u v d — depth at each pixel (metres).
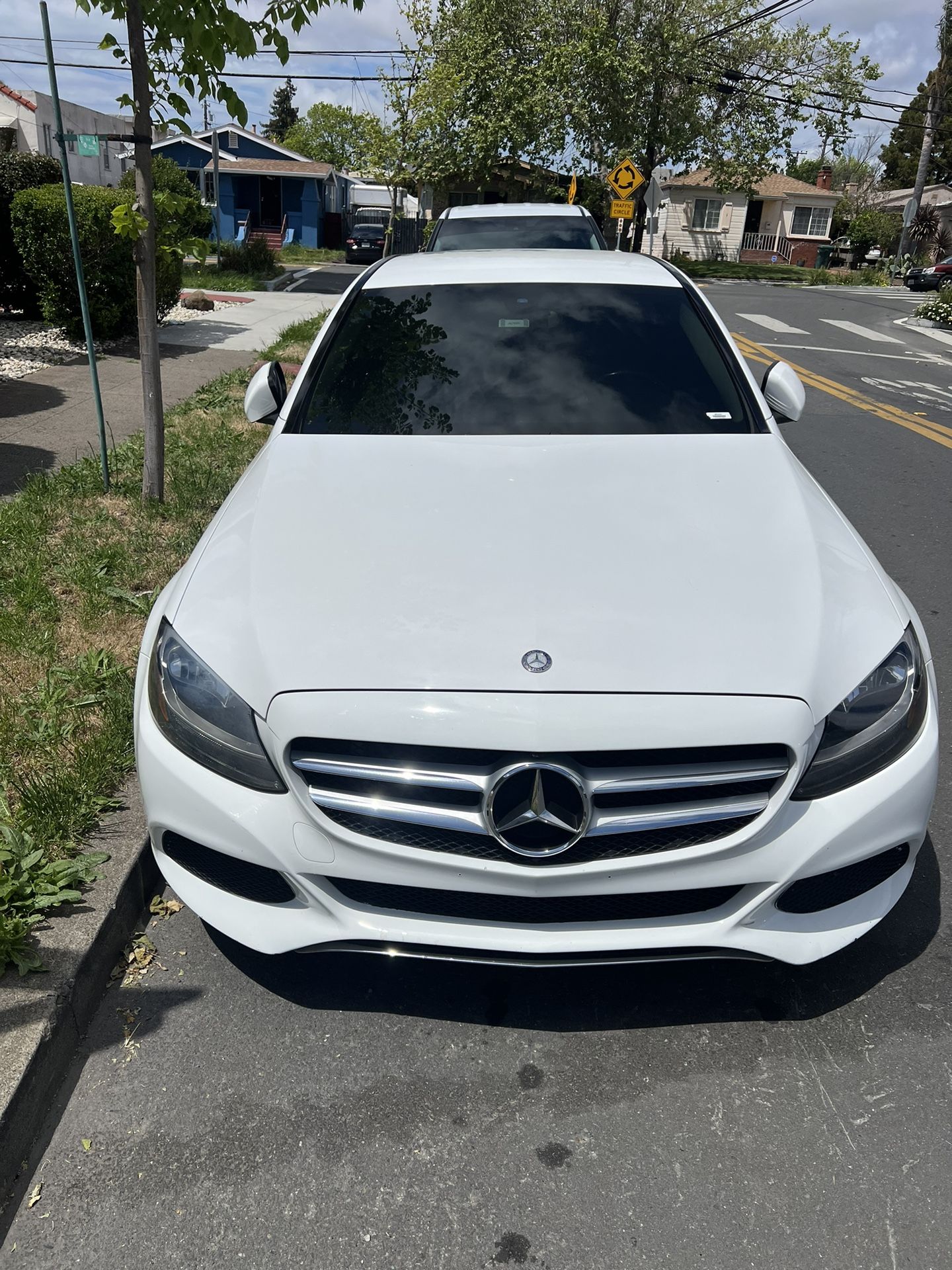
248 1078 2.19
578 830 2.01
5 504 5.27
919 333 17.34
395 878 2.09
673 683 2.04
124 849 2.69
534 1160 2.01
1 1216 1.88
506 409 3.14
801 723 2.03
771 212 46.22
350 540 2.48
